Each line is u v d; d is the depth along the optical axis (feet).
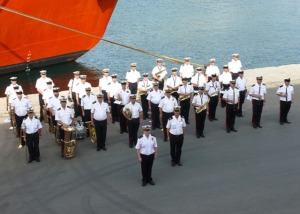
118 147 74.90
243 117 87.45
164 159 70.18
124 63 168.55
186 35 204.23
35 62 147.33
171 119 66.18
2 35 133.80
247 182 62.13
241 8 256.11
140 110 74.13
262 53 183.11
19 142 77.71
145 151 60.54
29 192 61.05
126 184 62.59
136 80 94.73
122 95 81.15
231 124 80.07
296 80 109.19
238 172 65.10
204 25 221.05
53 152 73.41
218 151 72.43
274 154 70.64
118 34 206.69
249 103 95.35
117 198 58.90
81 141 77.56
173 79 88.22
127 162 69.36
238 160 68.95
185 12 247.29
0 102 98.02
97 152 73.05
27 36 138.62
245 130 80.84
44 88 86.02
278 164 67.21
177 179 63.57
